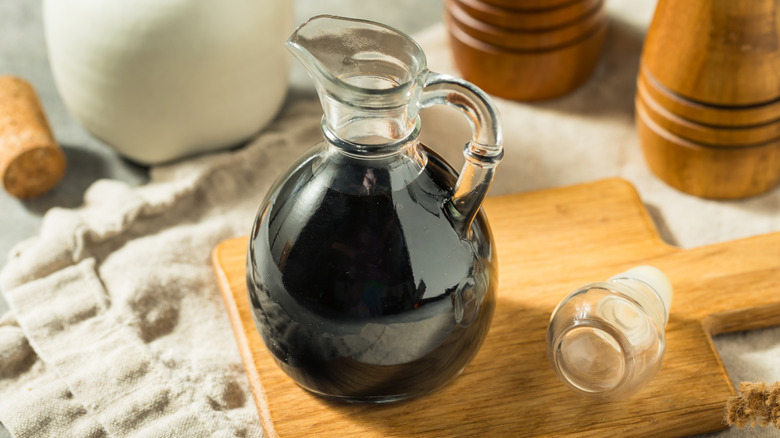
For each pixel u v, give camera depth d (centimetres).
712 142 64
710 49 61
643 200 67
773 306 58
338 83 45
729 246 61
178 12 62
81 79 64
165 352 58
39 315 58
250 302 52
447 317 49
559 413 54
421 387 52
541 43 69
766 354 58
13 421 54
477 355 56
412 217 48
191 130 66
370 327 49
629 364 51
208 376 57
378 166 48
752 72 61
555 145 70
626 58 76
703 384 55
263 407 54
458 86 47
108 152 71
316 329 49
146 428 54
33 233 66
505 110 73
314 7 81
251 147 68
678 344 56
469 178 48
